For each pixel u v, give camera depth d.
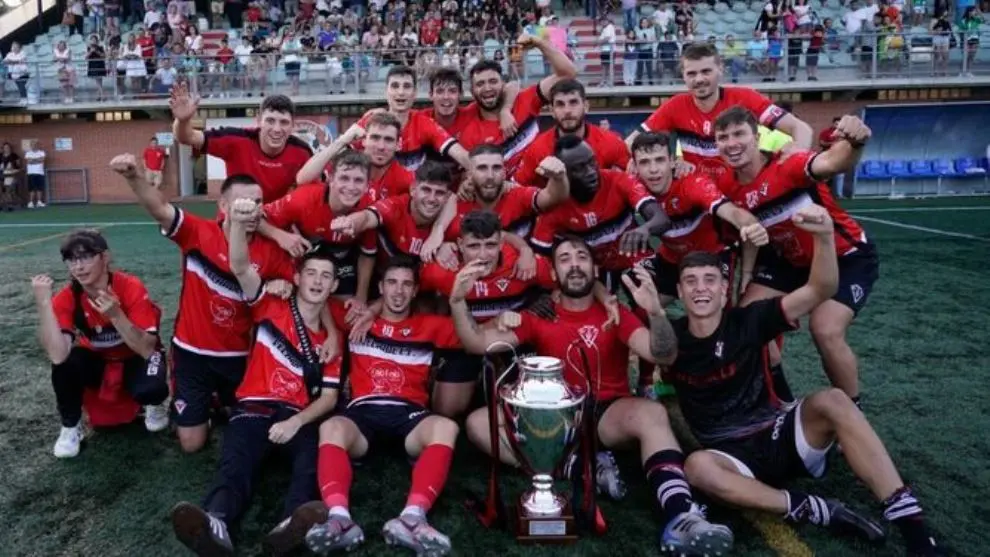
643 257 3.90
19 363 4.60
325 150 3.93
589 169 3.50
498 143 4.59
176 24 18.73
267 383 3.11
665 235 3.79
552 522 2.55
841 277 3.31
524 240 3.66
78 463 3.23
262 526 2.70
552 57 4.59
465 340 3.06
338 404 3.27
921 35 16.31
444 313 3.59
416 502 2.58
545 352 3.15
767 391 2.81
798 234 3.32
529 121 4.71
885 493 2.43
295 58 16.59
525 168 4.11
